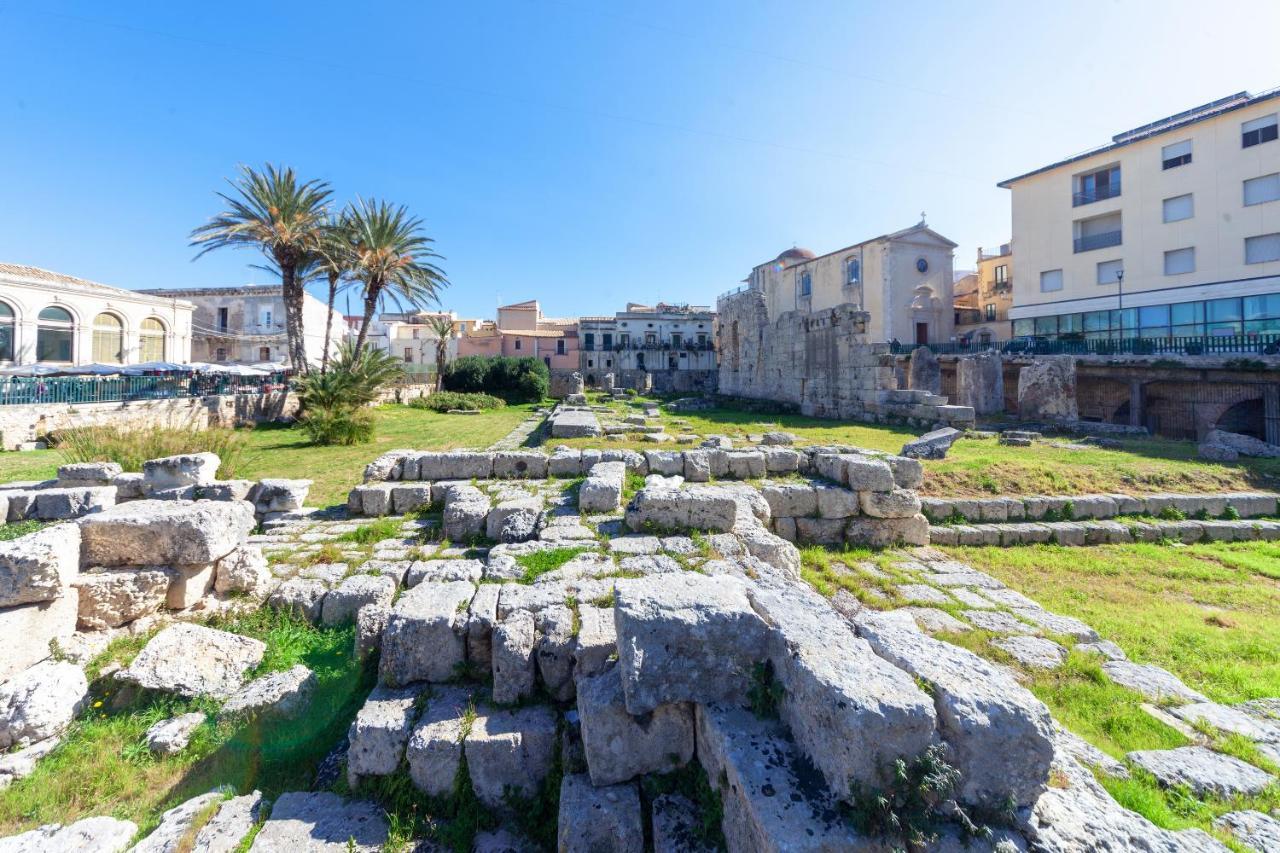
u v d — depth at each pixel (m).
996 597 6.49
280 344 48.53
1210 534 9.24
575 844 2.82
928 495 10.16
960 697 2.49
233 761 3.66
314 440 20.58
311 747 3.84
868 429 20.05
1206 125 27.92
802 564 7.50
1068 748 3.62
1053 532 8.91
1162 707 4.30
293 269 28.62
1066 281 33.62
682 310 66.12
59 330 33.53
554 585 4.68
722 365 41.25
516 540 6.39
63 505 7.53
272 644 4.81
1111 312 31.58
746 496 7.39
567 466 9.30
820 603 3.62
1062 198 33.72
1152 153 29.78
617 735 3.09
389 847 2.99
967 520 9.44
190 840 2.97
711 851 2.67
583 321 63.47
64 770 3.58
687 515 6.37
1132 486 10.74
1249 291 26.69
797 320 28.25
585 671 3.58
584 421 18.92
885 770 2.35
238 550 5.53
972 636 5.39
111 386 24.56
